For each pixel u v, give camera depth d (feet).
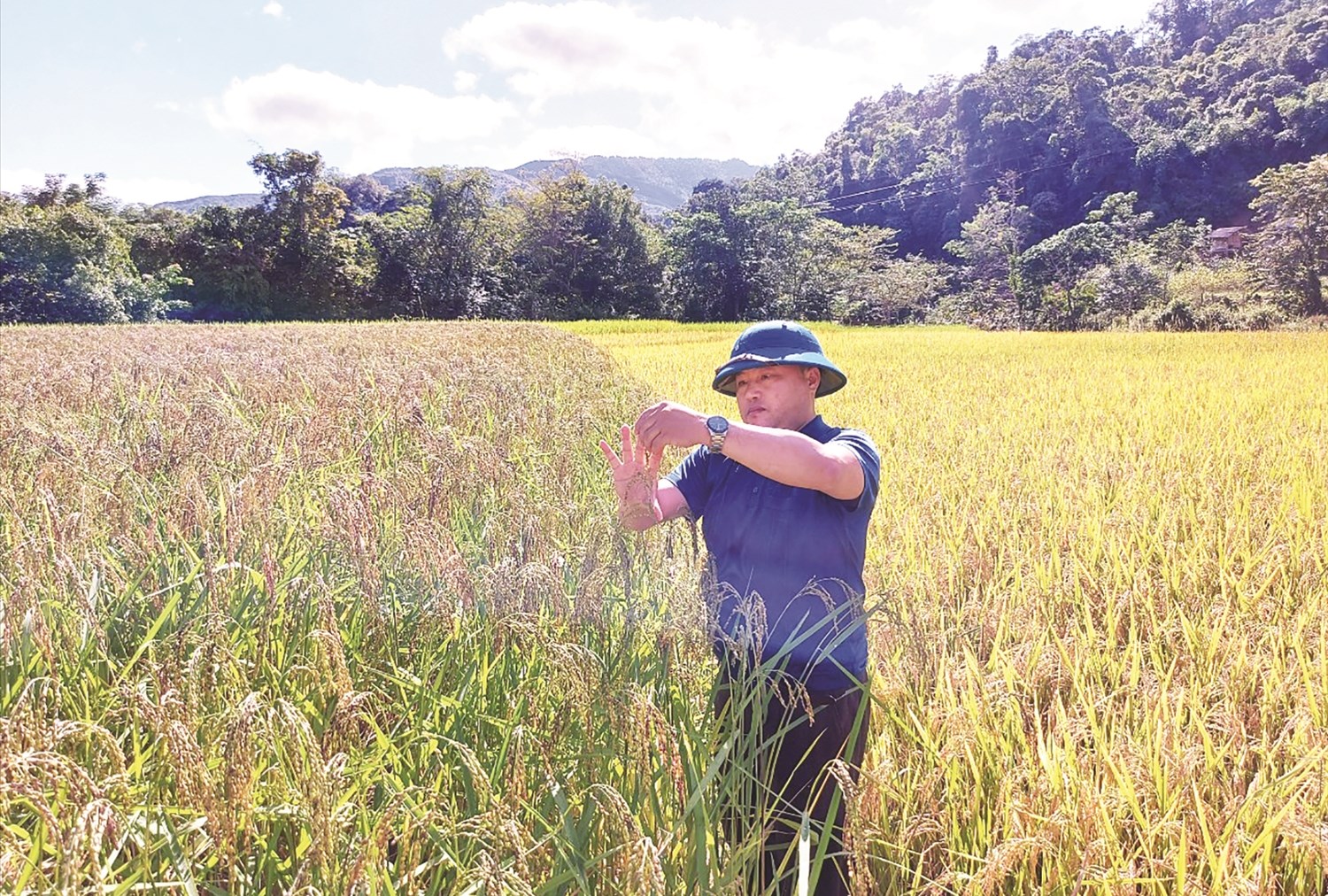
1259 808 8.20
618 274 295.69
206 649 6.60
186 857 5.31
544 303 275.80
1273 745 9.75
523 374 38.42
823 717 7.20
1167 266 242.17
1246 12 541.34
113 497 10.87
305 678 8.01
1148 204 384.47
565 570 8.52
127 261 194.90
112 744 5.21
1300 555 15.39
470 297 263.90
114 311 176.86
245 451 13.64
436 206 265.95
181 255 227.81
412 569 9.04
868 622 8.11
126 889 4.81
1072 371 59.93
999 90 448.24
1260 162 379.14
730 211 305.53
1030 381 52.70
